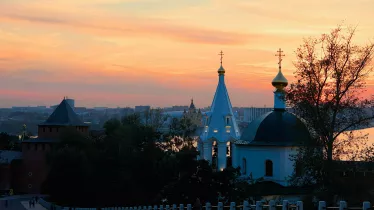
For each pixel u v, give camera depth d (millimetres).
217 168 85500
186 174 70875
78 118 142000
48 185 105938
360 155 50375
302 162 53781
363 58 51781
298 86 52688
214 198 67938
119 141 109062
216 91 88500
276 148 73375
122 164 104375
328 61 51656
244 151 76875
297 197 68062
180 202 68812
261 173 74500
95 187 103188
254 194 67812
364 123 51406
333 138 51531
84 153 106000
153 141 111938
